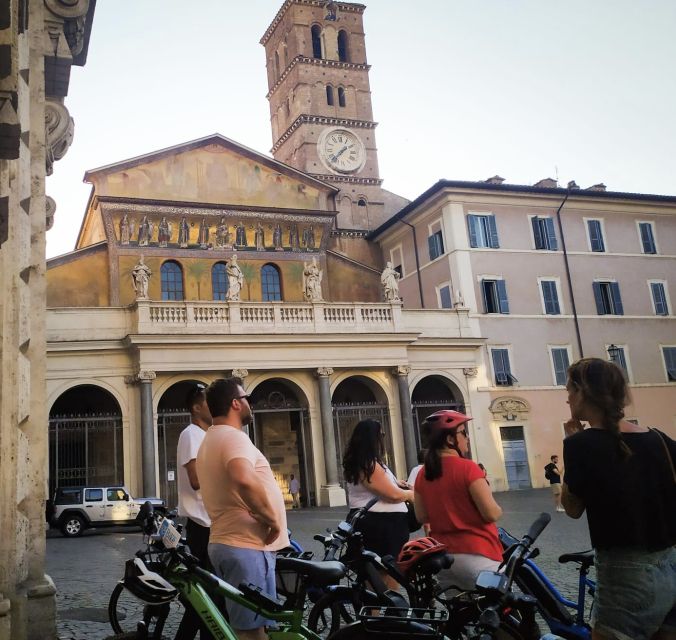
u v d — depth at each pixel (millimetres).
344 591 5707
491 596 3910
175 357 30297
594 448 3854
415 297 42531
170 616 8406
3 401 6426
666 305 42969
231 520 4926
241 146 39719
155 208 36500
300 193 41031
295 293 39281
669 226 44531
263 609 4395
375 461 6898
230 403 5246
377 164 54094
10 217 6723
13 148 5391
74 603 9984
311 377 33344
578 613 5566
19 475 6734
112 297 35156
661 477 3805
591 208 42531
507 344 38281
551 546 14344
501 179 44344
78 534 25438
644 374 41062
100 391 32719
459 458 5250
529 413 37750
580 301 40750
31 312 7566
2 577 6289
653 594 3674
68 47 8484
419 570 4598
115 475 29219
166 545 4723
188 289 36781
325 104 54312
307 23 56438
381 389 34594
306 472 33094
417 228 42656
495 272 39156
